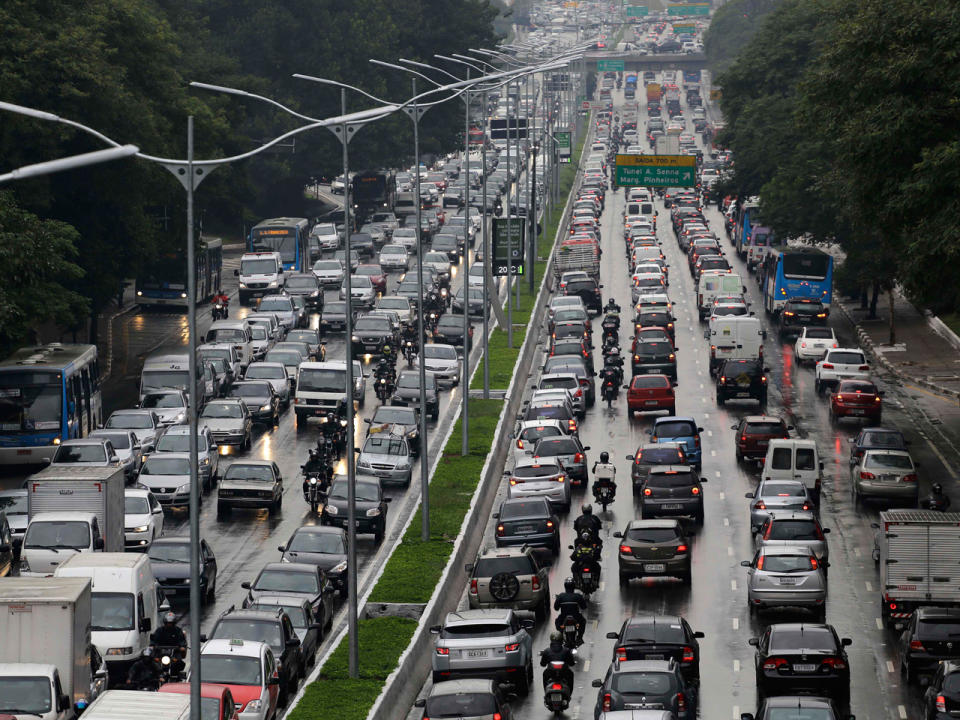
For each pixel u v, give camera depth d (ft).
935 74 395.55
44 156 600.80
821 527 398.01
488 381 637.71
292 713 260.42
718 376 622.95
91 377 542.98
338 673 287.28
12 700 241.96
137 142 647.15
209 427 536.83
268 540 419.95
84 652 260.62
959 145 377.91
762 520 411.54
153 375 584.40
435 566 371.97
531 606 337.52
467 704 243.40
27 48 593.01
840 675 271.49
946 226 385.50
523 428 521.65
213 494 478.59
